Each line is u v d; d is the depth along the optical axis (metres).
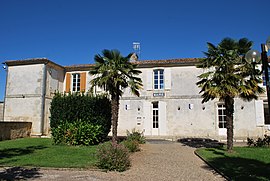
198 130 18.44
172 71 19.48
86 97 14.84
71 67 21.05
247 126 17.78
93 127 13.69
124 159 8.16
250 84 11.43
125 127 19.39
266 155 10.06
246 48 11.05
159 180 6.74
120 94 13.65
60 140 13.41
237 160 9.14
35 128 18.52
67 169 7.80
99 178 6.86
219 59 11.13
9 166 8.12
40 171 7.55
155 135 18.94
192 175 7.28
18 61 19.47
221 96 11.09
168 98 19.20
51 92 19.64
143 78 19.83
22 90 19.31
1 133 15.45
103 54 13.39
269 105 5.71
